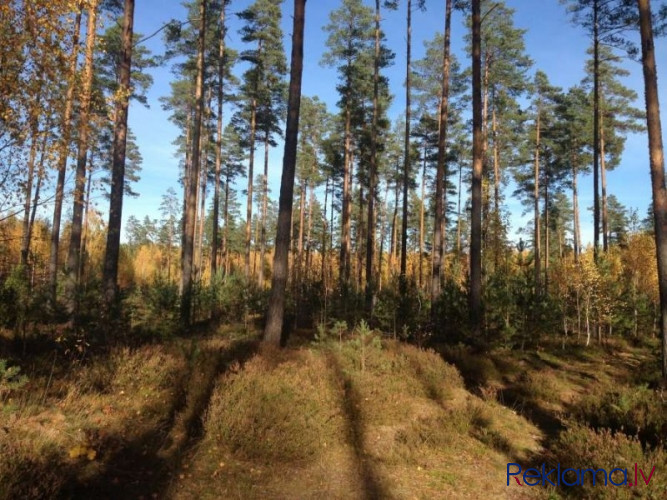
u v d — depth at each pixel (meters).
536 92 32.06
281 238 11.28
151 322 13.05
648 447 5.18
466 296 14.41
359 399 7.35
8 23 5.54
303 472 5.16
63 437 5.07
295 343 12.51
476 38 13.83
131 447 5.23
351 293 16.86
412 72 26.06
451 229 52.38
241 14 22.27
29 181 6.03
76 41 6.34
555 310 14.58
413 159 33.94
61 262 26.92
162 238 77.69
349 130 27.42
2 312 9.70
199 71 20.56
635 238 25.47
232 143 38.88
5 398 5.68
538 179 33.47
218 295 19.42
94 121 6.82
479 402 7.91
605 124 27.12
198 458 5.13
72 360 7.93
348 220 26.20
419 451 5.84
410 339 13.78
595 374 10.91
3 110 5.59
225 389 6.45
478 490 4.95
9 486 3.68
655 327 19.42
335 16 24.73
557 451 5.61
